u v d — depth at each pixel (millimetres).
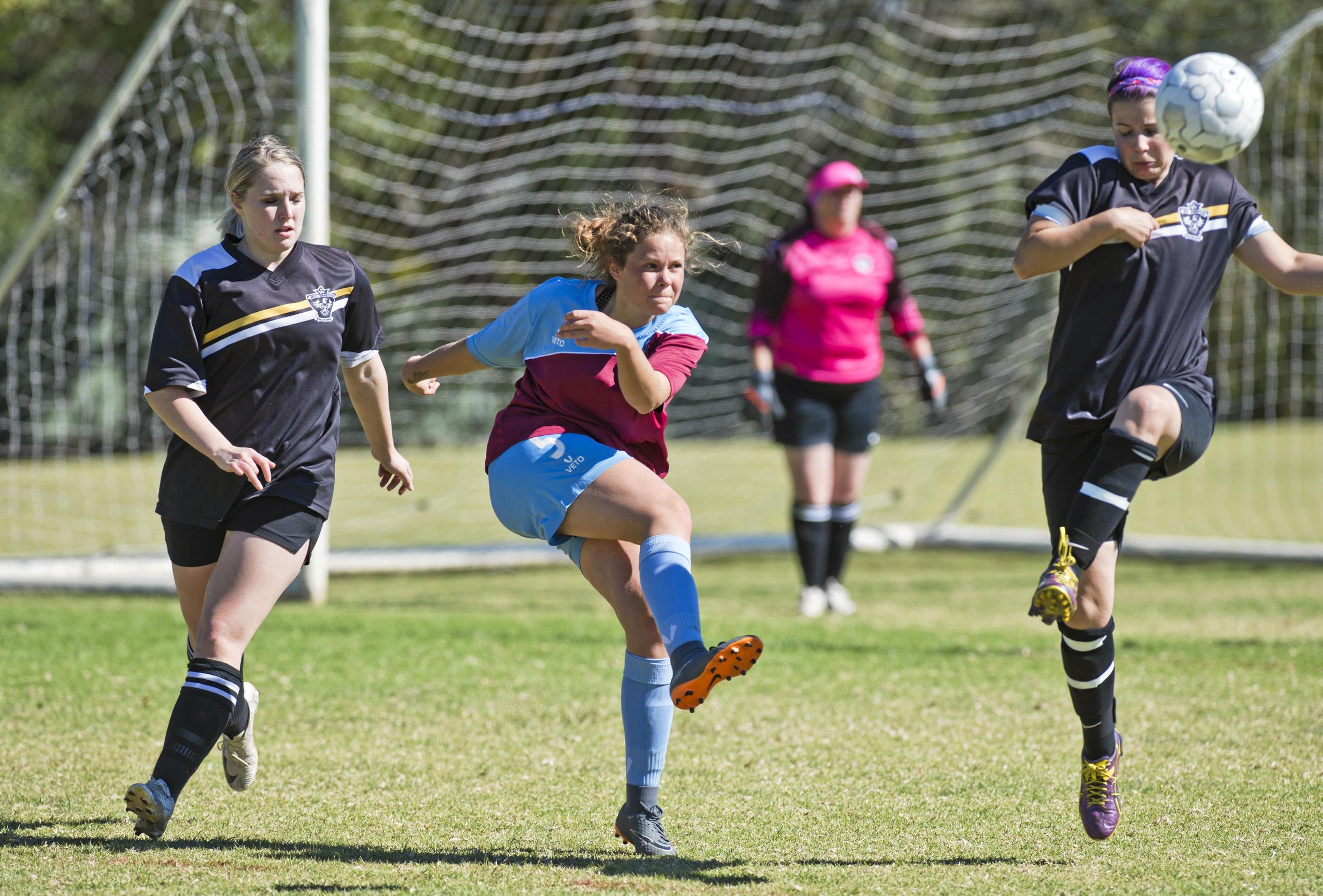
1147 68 11742
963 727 16125
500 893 9805
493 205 43438
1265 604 26766
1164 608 26406
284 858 10773
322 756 14680
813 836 11641
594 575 11109
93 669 19453
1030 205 11812
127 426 51188
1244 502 44094
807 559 26422
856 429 26703
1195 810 12266
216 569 11258
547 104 46625
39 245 26766
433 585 31375
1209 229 11758
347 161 44812
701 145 53125
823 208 25609
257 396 11336
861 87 52469
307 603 27938
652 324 11297
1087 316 11641
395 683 18828
